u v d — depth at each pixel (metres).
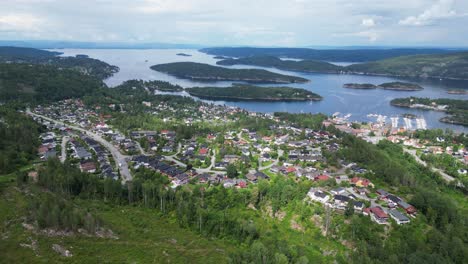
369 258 119.44
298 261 117.00
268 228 150.12
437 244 129.50
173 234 137.38
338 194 171.50
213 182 196.62
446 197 176.88
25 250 108.19
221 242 136.62
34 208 128.88
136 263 111.38
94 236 123.75
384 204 163.50
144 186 165.38
